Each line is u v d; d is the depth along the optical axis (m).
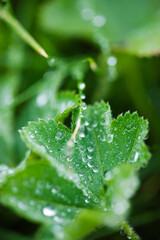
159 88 0.34
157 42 0.32
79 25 0.36
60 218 0.26
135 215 0.30
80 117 0.24
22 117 0.32
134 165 0.24
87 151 0.24
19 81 0.34
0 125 0.31
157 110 0.33
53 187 0.25
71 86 0.33
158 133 0.32
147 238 0.30
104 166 0.24
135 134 0.24
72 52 0.36
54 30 0.35
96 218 0.26
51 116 0.29
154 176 0.31
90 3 0.36
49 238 0.27
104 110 0.25
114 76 0.33
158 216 0.30
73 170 0.24
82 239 0.28
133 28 0.35
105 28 0.35
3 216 0.30
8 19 0.31
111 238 0.29
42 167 0.25
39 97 0.32
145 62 0.34
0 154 0.30
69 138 0.24
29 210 0.26
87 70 0.34
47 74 0.34
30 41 0.30
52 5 0.36
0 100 0.33
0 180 0.25
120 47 0.33
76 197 0.25
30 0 0.37
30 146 0.24
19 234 0.30
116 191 0.23
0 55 0.35
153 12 0.35
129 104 0.33
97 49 0.35
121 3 0.36
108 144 0.24
